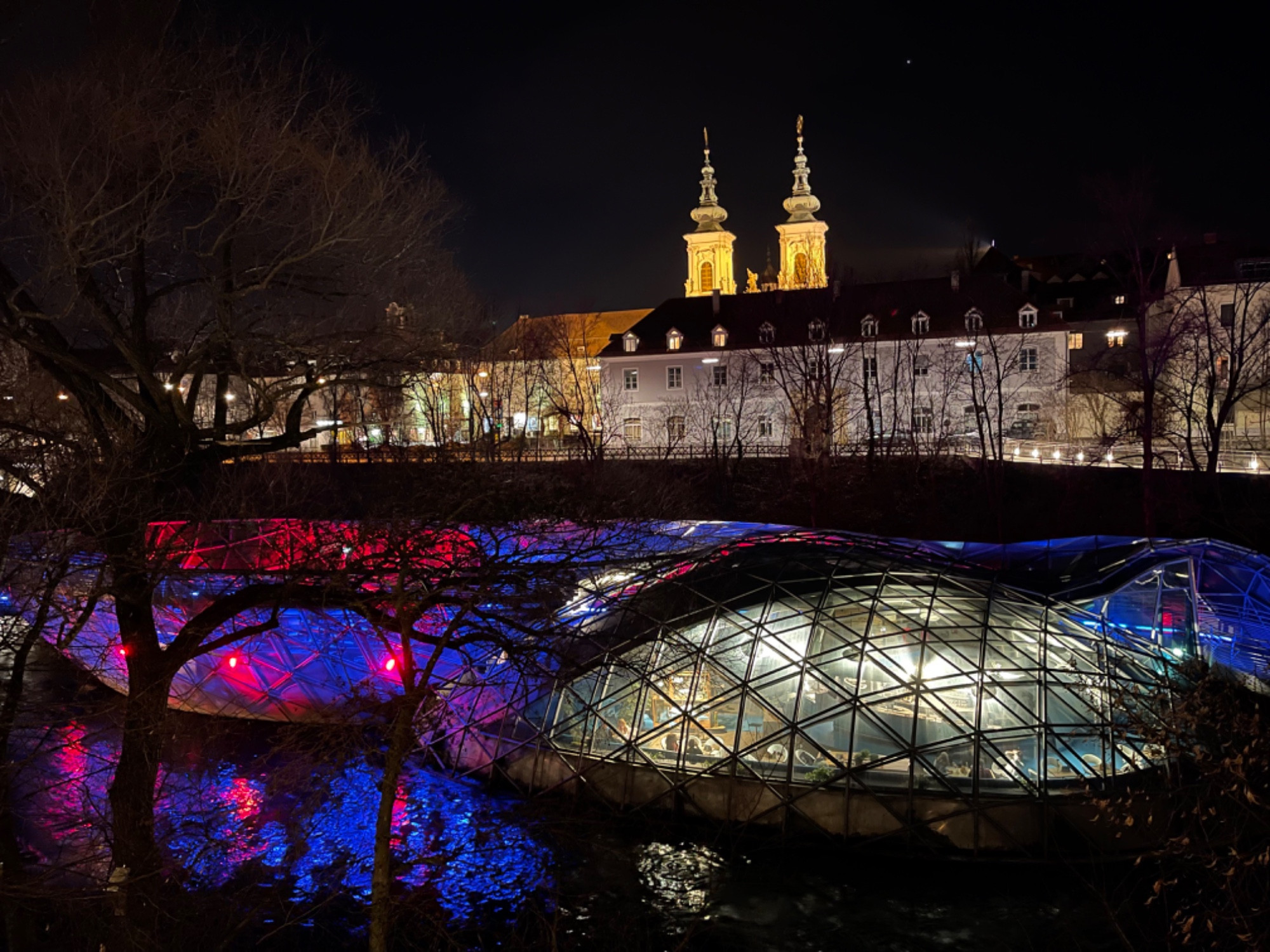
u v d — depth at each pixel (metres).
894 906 18.33
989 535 51.56
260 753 25.95
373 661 26.23
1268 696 25.17
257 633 16.44
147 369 15.83
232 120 15.23
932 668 21.45
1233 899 11.69
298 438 17.55
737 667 22.11
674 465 62.44
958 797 19.84
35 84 14.67
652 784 21.45
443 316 18.33
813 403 60.91
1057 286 83.12
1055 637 22.20
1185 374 62.03
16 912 14.33
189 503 19.25
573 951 17.36
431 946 16.25
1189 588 26.48
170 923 16.08
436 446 30.25
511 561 17.59
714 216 161.62
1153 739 13.67
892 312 80.94
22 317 15.17
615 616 24.06
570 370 86.38
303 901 18.28
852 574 24.03
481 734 23.75
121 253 14.97
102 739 21.56
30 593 14.74
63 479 15.64
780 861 19.95
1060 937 17.20
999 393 58.88
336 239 15.88
